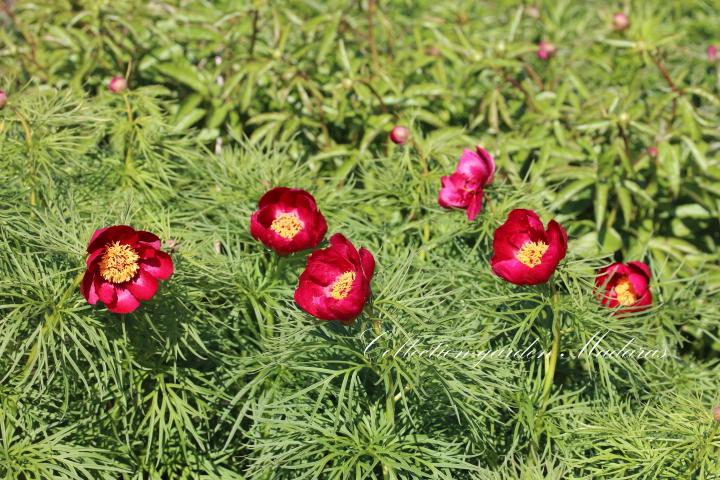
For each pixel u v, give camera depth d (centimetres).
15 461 154
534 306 167
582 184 189
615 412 166
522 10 236
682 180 200
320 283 150
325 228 160
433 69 213
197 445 168
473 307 164
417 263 171
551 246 152
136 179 180
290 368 163
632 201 199
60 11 212
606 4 259
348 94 203
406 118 195
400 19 230
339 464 157
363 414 159
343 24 212
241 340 170
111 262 149
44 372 159
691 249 195
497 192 175
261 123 203
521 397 163
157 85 199
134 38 210
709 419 154
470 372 155
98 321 155
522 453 164
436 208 177
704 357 191
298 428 156
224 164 181
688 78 228
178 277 160
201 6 227
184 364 168
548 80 220
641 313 168
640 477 158
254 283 170
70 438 160
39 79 204
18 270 154
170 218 177
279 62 199
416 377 151
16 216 160
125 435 164
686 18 257
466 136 200
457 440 162
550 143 196
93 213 166
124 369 162
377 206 184
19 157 173
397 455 154
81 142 184
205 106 202
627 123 189
